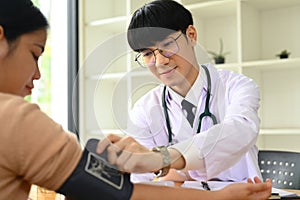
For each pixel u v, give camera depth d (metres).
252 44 2.96
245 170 1.48
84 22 3.47
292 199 1.07
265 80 3.08
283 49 3.01
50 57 3.61
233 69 2.94
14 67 0.73
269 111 3.06
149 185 0.75
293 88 2.98
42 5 3.58
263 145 3.07
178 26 1.20
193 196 0.76
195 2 3.09
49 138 0.66
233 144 1.12
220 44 3.20
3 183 0.67
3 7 0.72
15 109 0.66
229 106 1.31
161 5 1.22
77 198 0.70
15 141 0.65
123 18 3.28
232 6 2.95
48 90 3.58
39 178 0.67
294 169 1.80
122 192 0.71
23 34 0.73
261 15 3.09
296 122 2.97
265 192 0.84
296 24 2.97
